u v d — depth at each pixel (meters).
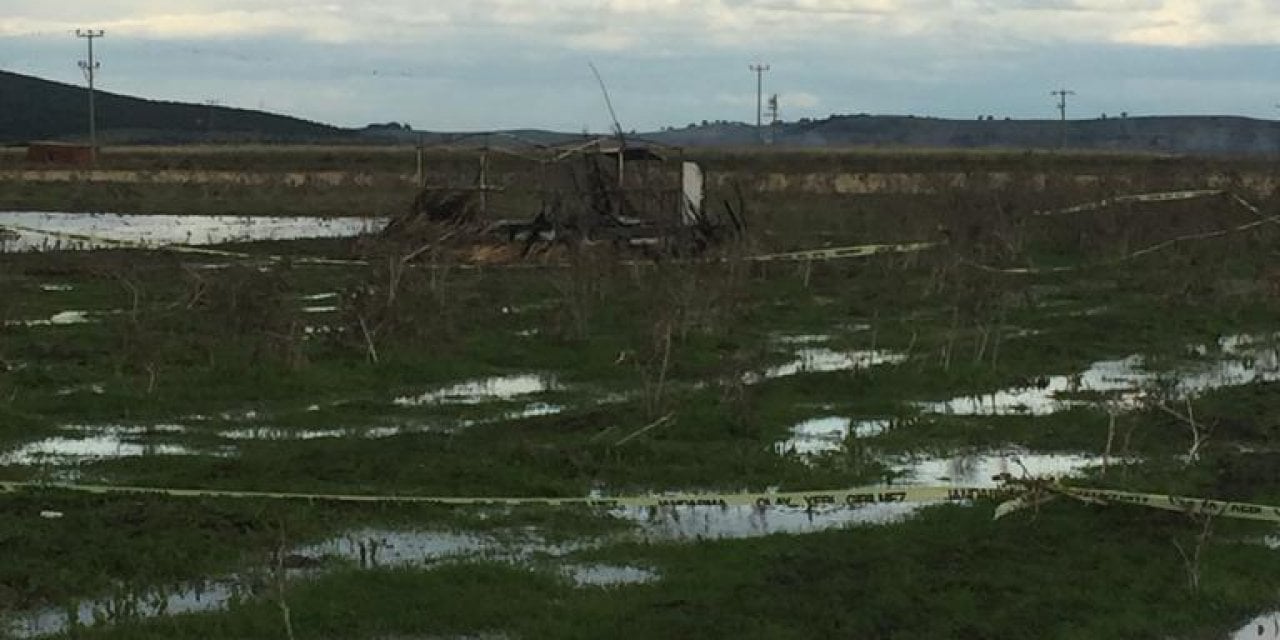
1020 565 10.45
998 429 15.52
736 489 12.98
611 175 37.72
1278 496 12.49
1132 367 20.03
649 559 10.67
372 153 100.19
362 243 32.91
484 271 29.34
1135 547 10.91
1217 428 15.40
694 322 21.95
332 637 8.96
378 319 20.31
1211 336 22.73
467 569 10.16
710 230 32.88
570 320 22.11
